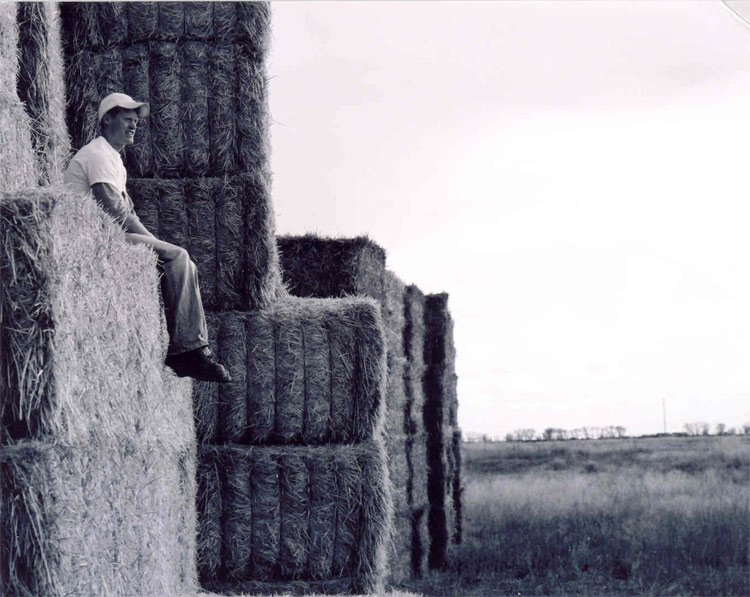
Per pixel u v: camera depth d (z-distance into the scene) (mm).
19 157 5324
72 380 4145
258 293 6805
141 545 4863
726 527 10781
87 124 6957
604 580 9242
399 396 8906
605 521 11297
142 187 6836
